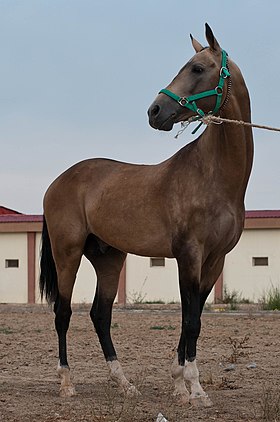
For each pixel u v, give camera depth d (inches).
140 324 663.8
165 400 305.9
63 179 358.9
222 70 296.0
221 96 295.1
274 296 965.8
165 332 585.9
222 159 294.0
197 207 294.2
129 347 489.1
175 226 300.5
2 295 1240.2
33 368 403.5
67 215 350.3
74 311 864.3
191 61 297.9
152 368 400.2
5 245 1242.0
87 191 346.3
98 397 316.8
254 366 399.2
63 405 295.9
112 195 331.6
